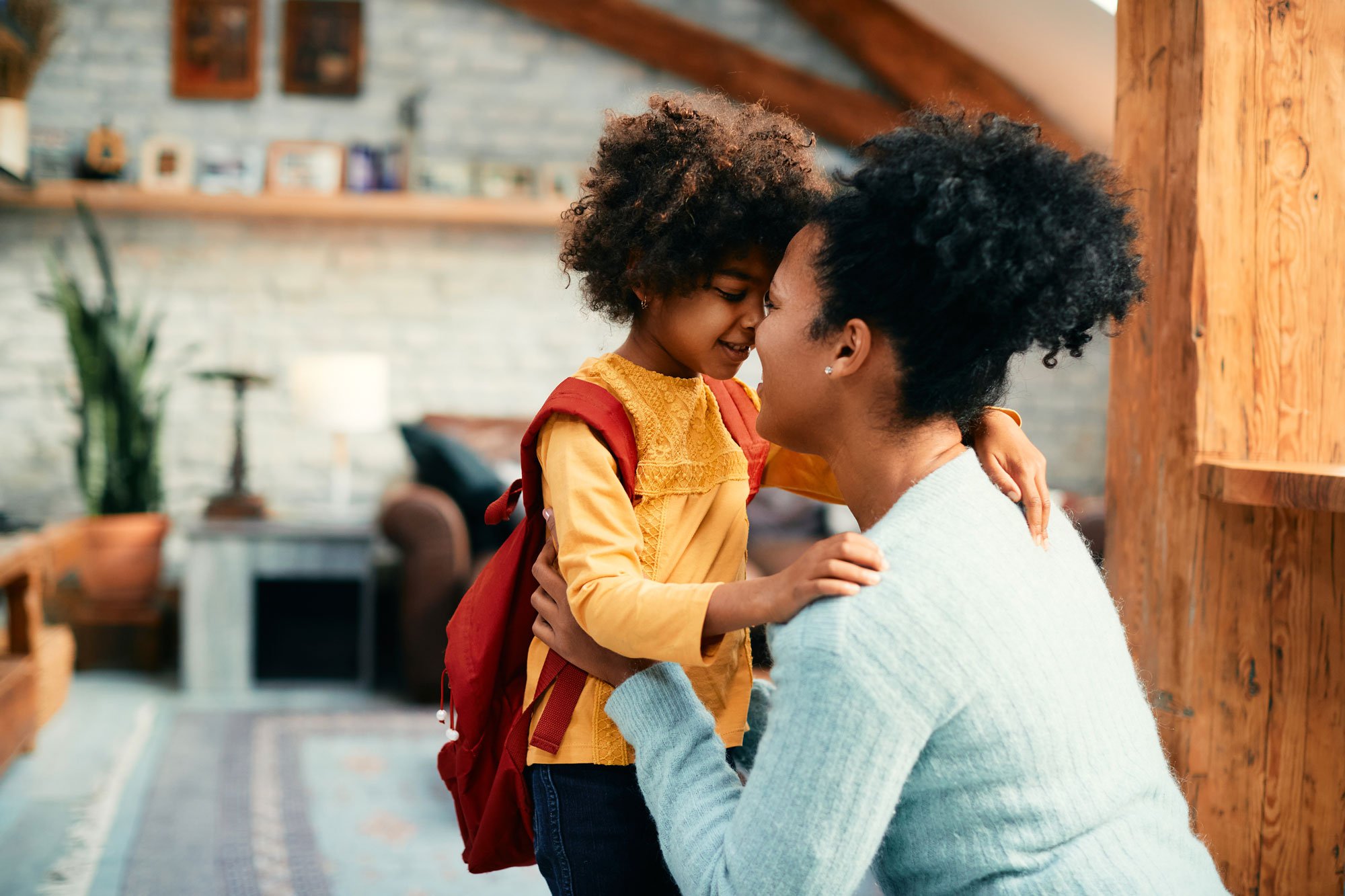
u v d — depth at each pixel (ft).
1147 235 4.68
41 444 15.87
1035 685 2.82
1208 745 4.54
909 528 2.97
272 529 13.19
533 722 3.64
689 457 3.71
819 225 3.20
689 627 3.03
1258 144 4.46
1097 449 17.81
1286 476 4.08
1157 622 4.67
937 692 2.74
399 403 16.74
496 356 16.88
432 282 16.75
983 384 3.09
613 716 3.37
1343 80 4.47
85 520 14.08
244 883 8.35
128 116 15.99
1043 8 12.55
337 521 13.69
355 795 10.19
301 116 16.37
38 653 11.43
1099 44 12.71
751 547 13.65
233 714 12.50
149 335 14.74
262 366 16.40
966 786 2.85
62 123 15.90
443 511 13.01
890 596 2.80
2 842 8.93
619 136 3.76
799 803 2.75
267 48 16.33
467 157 16.70
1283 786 4.56
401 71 16.58
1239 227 4.46
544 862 3.55
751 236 3.50
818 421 3.29
